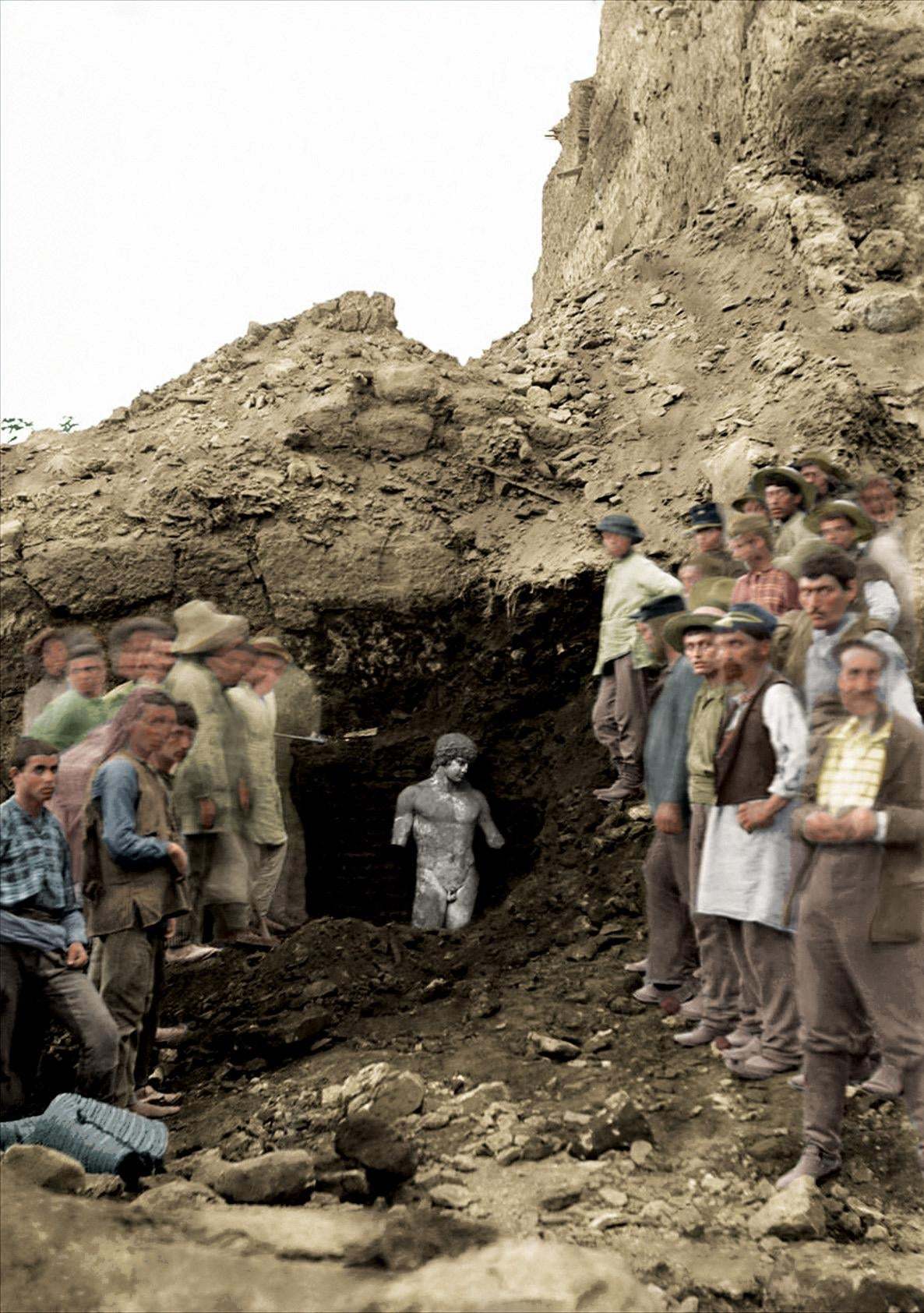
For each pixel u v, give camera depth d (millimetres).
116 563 9133
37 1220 3307
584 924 6543
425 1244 3385
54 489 9664
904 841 3801
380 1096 4598
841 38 11156
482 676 8992
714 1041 5109
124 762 4789
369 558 9156
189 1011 6285
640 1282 3434
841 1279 3416
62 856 4676
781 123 11625
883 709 3914
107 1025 4547
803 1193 3850
